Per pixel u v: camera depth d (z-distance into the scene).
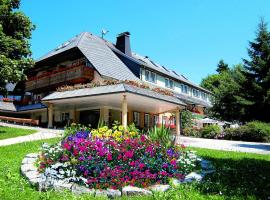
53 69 35.78
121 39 38.66
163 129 9.35
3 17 24.11
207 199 6.13
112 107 27.77
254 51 37.97
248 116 36.78
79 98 22.72
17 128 22.22
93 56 29.09
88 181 6.80
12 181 7.32
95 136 8.37
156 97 22.56
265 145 21.00
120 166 7.25
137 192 6.41
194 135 32.84
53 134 19.03
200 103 42.56
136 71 33.88
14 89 41.09
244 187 7.14
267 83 35.50
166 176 7.48
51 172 7.09
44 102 26.00
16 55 24.08
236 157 12.55
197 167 9.16
